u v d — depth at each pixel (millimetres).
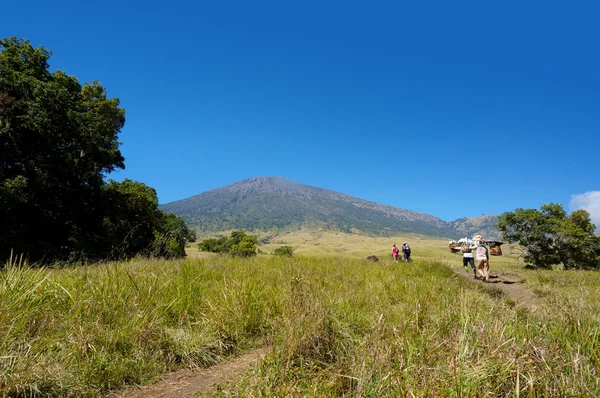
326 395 2539
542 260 31359
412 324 3791
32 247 18562
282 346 3436
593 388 2291
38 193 22453
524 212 32594
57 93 22453
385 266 13773
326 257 17500
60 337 3461
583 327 3453
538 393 2211
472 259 13047
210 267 8492
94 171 26891
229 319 4539
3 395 2469
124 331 3709
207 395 2936
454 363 2406
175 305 4828
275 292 5785
